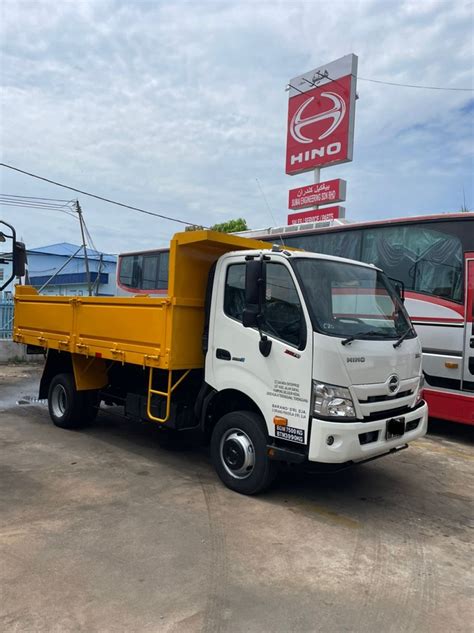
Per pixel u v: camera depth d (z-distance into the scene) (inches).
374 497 211.0
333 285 196.5
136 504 190.9
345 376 177.8
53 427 304.8
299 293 183.9
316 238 393.7
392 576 148.1
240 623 122.6
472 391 298.7
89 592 132.7
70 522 173.5
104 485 209.5
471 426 356.2
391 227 345.4
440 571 152.3
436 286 316.8
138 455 252.8
